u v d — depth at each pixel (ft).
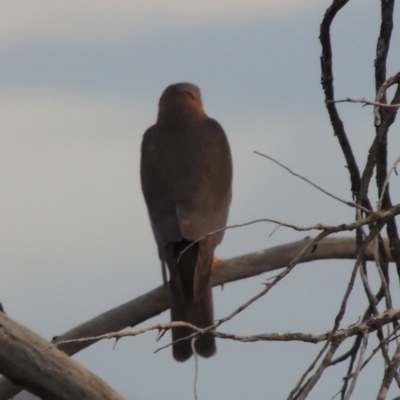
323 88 27.20
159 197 40.09
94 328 34.65
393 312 21.49
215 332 20.83
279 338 20.94
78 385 25.82
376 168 25.49
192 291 37.58
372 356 20.75
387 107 23.80
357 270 21.62
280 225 21.09
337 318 20.75
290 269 21.33
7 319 25.57
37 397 28.50
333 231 21.20
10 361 25.32
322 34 26.86
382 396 18.79
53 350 25.67
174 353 36.60
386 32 25.72
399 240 25.21
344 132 27.04
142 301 36.32
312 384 19.54
